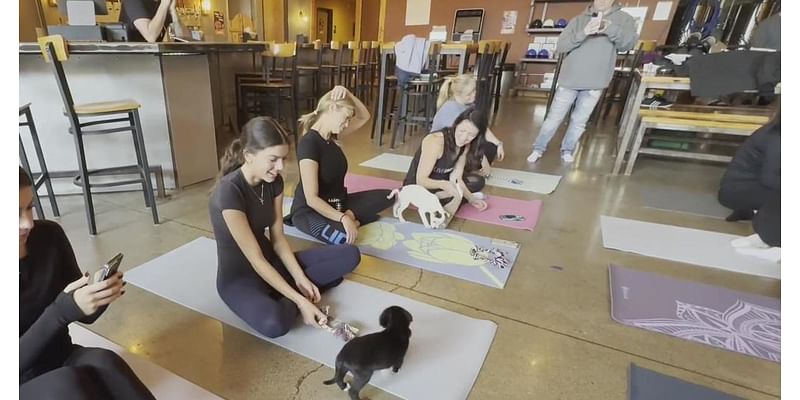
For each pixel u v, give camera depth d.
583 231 2.35
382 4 9.84
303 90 5.43
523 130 5.25
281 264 1.54
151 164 2.59
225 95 4.28
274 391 1.18
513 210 2.61
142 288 1.62
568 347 1.42
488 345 1.40
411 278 1.79
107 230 2.11
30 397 0.76
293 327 1.42
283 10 9.55
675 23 7.02
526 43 8.38
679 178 3.36
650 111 3.47
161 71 2.43
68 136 2.43
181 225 2.19
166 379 1.20
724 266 1.99
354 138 4.45
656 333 1.50
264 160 1.28
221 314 1.49
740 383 1.28
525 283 1.80
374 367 1.09
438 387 1.21
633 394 1.23
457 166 2.44
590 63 3.43
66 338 0.95
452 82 2.87
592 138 4.85
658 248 2.16
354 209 2.22
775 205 1.52
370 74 6.95
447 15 8.84
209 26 6.30
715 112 3.40
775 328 1.55
